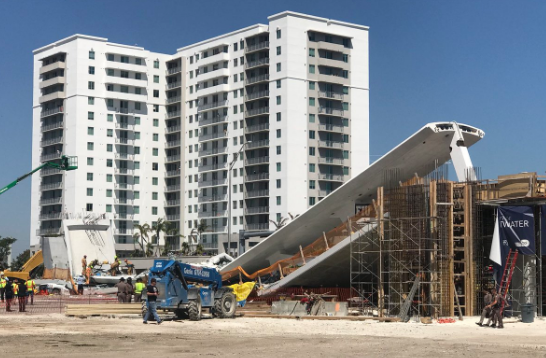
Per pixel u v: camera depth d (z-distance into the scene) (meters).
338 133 123.88
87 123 132.62
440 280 36.81
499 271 38.72
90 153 132.62
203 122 131.88
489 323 34.16
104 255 87.38
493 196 39.59
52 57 136.88
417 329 31.97
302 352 23.02
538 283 38.97
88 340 26.16
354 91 125.69
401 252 37.50
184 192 135.75
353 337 28.14
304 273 46.56
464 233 39.25
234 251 126.06
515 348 24.52
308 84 121.06
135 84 135.62
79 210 131.38
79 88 132.38
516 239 37.91
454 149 44.00
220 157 129.75
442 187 37.62
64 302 55.09
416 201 37.44
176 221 137.00
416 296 37.94
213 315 37.25
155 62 138.62
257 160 122.69
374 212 43.09
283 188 118.75
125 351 23.02
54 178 137.00
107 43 134.62
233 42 127.94
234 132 127.00
